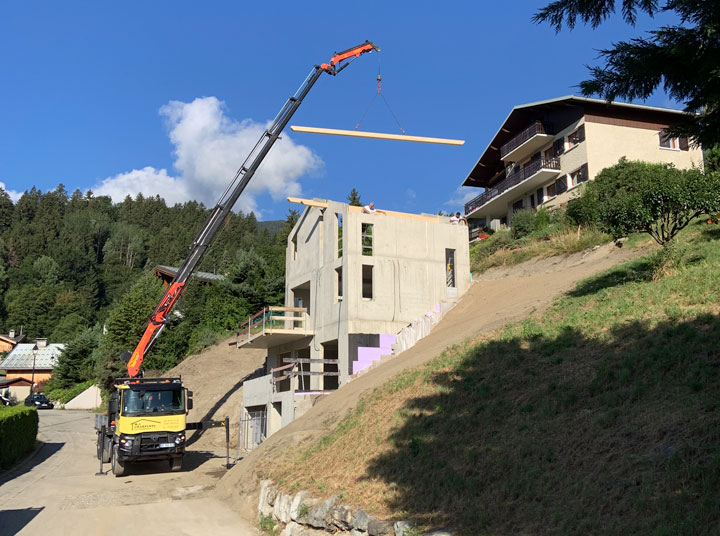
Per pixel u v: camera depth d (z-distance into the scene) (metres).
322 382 25.47
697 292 12.09
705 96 6.52
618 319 12.41
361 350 22.94
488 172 54.12
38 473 21.34
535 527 7.04
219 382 38.06
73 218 155.00
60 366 66.19
